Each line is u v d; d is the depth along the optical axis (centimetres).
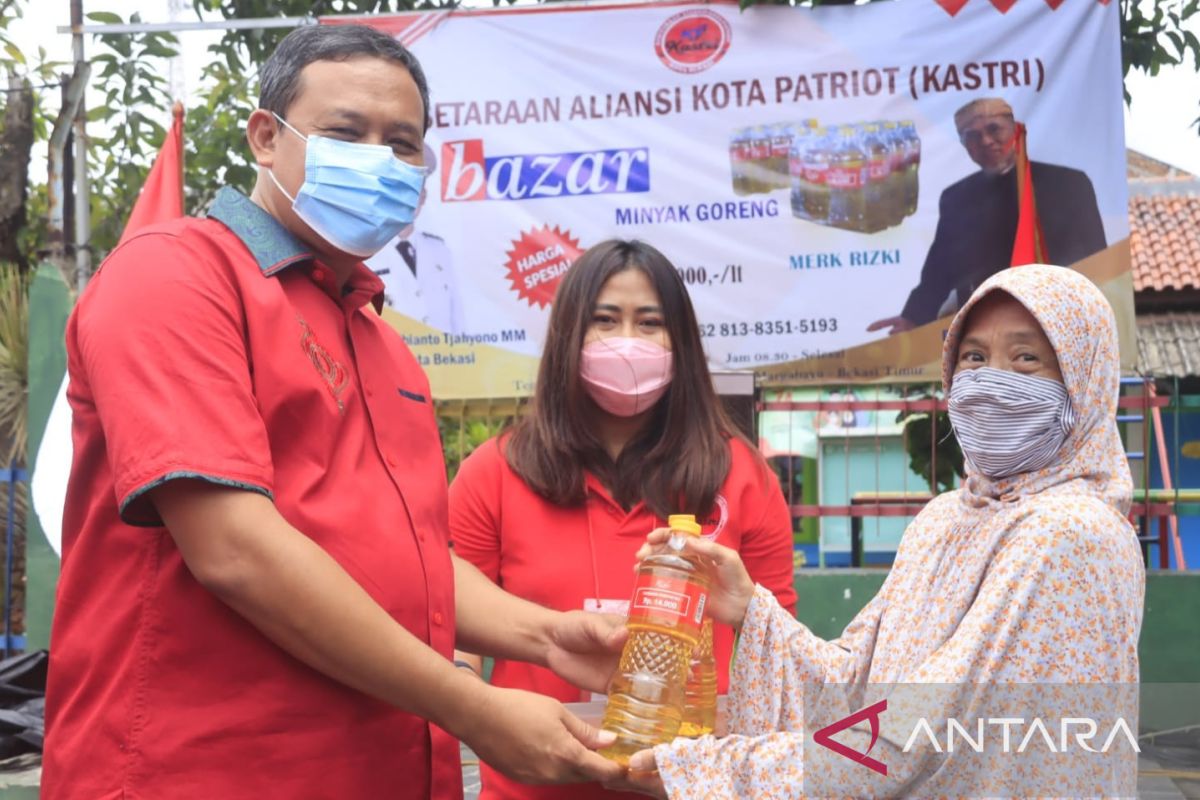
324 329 185
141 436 158
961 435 202
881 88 526
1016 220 518
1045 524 178
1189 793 455
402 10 591
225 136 609
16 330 618
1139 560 187
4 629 616
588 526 259
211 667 166
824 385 534
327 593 161
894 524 752
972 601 185
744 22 534
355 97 186
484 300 546
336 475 178
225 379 164
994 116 519
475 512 265
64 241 596
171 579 167
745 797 187
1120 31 527
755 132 533
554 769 182
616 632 219
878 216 527
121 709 166
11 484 611
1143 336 927
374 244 189
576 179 541
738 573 219
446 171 547
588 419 263
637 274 266
